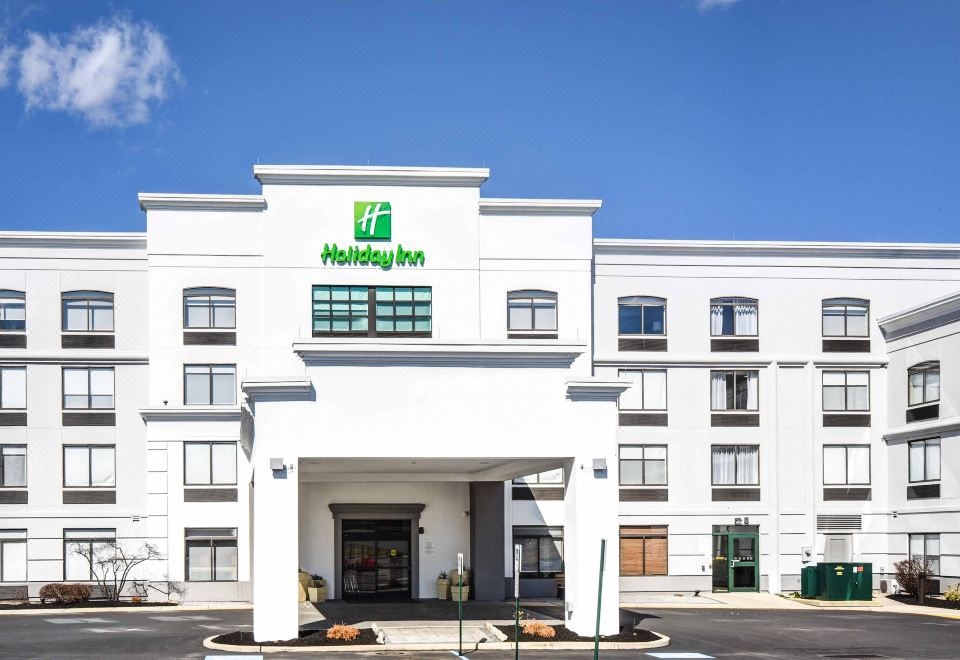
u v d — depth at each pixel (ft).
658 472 145.48
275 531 88.43
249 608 129.59
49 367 140.67
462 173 139.44
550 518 141.69
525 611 116.88
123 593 136.05
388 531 136.56
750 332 147.84
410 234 139.13
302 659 81.41
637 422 145.38
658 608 129.18
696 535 145.07
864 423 148.36
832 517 146.61
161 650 85.76
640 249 146.72
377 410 90.33
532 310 140.46
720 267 148.05
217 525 136.77
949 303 134.10
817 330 148.56
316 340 89.40
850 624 109.40
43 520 138.62
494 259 140.36
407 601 131.95
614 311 145.38
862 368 148.77
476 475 126.21
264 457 88.79
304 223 138.10
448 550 136.56
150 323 137.08
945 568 134.31
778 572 145.07
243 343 137.28
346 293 137.80
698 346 146.72
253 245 138.21
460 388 91.40
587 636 91.25
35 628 103.55
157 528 136.26
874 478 147.74
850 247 149.28
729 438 146.61
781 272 148.97
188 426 137.18
